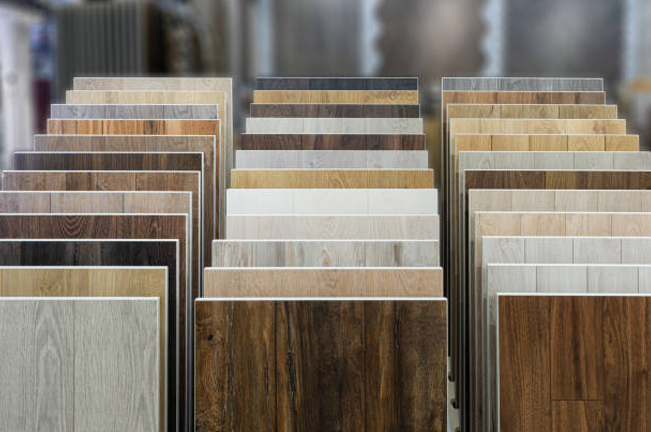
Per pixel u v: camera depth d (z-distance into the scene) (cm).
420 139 142
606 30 337
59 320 86
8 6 290
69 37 259
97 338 86
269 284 92
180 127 143
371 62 355
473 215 119
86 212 117
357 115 153
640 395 89
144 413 86
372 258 100
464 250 126
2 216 108
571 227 110
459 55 350
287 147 143
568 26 340
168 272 100
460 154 135
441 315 86
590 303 89
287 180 130
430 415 86
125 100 154
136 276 94
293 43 355
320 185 130
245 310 86
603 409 90
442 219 161
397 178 130
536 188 126
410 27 352
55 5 260
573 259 102
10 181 124
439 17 350
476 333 110
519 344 90
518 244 102
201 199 130
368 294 92
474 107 155
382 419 86
